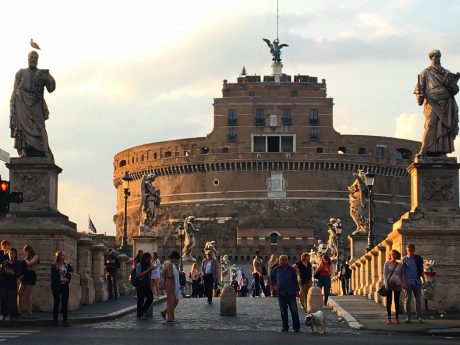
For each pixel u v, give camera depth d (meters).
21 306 29.58
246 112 185.12
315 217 181.38
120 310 33.12
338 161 183.50
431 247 30.23
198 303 40.84
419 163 30.92
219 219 183.25
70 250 32.78
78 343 21.73
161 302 43.28
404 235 30.25
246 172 184.25
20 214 31.28
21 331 25.36
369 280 41.88
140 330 26.22
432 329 25.55
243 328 27.47
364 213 61.00
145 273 31.31
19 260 29.86
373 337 24.19
